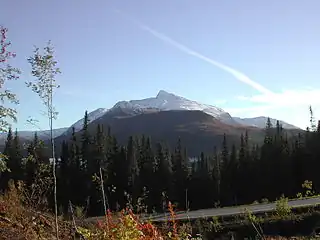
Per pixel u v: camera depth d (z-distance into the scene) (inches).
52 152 243.8
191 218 649.0
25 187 392.2
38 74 235.3
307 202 780.6
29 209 350.6
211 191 1962.4
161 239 277.1
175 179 1940.2
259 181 2084.2
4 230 297.6
